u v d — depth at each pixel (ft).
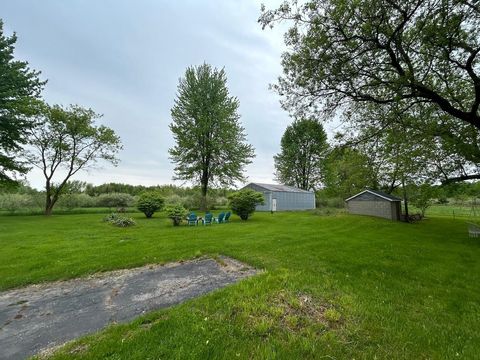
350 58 28.12
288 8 28.02
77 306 13.80
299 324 10.93
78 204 94.22
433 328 11.45
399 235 37.83
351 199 82.79
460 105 32.76
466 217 79.61
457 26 24.08
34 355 9.30
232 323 10.82
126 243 30.32
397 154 36.22
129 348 9.20
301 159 147.43
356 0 23.21
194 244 28.25
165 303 13.64
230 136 90.84
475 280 18.42
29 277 18.67
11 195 82.58
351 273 18.85
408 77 26.02
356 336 10.31
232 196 62.90
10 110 60.34
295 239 31.73
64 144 80.38
